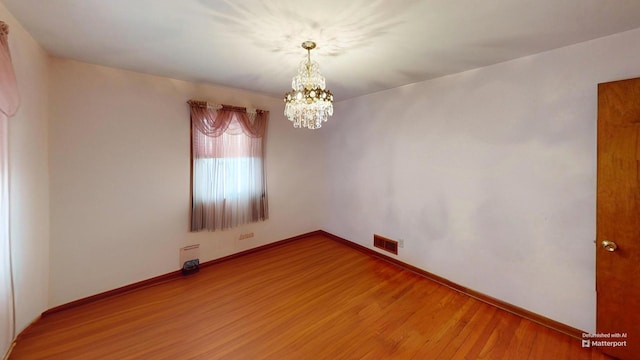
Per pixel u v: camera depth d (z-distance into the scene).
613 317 1.78
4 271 1.66
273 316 2.28
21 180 1.87
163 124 2.88
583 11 1.51
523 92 2.21
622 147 1.71
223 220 3.39
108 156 2.55
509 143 2.32
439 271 2.90
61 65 2.27
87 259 2.47
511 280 2.35
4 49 1.37
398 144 3.28
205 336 2.02
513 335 2.04
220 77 2.86
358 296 2.61
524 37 1.85
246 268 3.25
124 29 1.77
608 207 1.77
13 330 1.80
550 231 2.12
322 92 1.93
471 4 1.44
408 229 3.21
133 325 2.14
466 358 1.80
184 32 1.81
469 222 2.62
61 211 2.31
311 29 1.75
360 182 3.86
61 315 2.26
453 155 2.72
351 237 4.05
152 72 2.69
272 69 2.58
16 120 1.79
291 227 4.25
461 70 2.57
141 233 2.79
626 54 1.75
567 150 2.01
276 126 3.94
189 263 3.09
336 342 1.96
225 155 3.37
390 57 2.24
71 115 2.33
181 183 3.05
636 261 1.69
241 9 1.51
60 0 1.45
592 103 1.89
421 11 1.52
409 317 2.27
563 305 2.07
